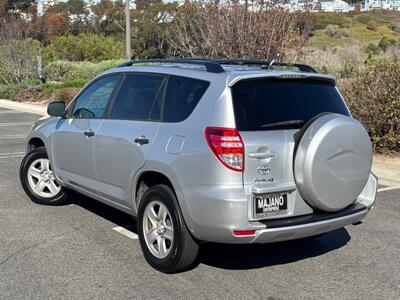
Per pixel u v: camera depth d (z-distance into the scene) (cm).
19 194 795
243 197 455
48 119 744
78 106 667
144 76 574
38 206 733
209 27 1480
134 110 570
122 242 597
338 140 480
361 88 1094
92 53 3662
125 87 596
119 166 566
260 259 557
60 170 691
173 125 509
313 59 1858
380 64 1157
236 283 496
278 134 480
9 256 554
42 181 737
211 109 477
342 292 482
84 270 520
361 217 528
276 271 526
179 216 490
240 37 1430
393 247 598
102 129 596
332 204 490
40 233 625
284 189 474
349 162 492
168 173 495
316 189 477
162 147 507
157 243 523
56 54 3650
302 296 471
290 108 500
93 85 656
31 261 541
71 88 2359
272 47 1445
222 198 454
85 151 625
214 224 460
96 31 4669
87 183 633
